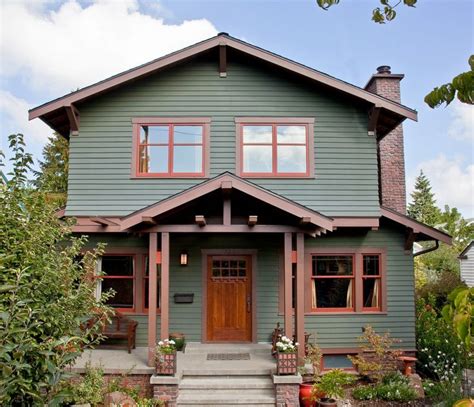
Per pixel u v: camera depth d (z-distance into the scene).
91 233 12.31
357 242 12.59
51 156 27.69
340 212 11.98
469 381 9.68
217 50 12.27
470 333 2.52
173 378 9.11
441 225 31.80
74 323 6.19
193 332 12.28
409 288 12.47
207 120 12.24
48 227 6.60
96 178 12.04
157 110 12.27
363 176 12.13
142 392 9.49
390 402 9.80
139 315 12.22
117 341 12.01
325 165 12.16
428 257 28.03
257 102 12.32
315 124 12.30
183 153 12.17
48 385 5.36
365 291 12.66
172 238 12.52
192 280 12.43
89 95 11.79
